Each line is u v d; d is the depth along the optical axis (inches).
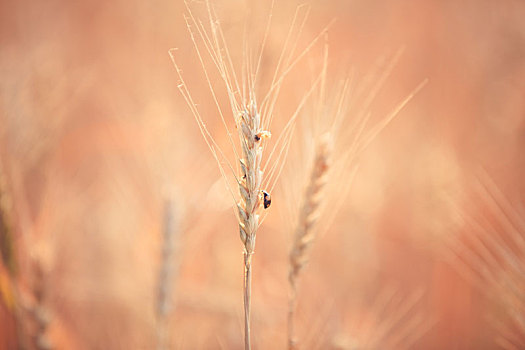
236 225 46.0
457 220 41.3
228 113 41.7
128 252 39.6
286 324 33.5
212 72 41.2
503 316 35.9
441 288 44.6
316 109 27.7
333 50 52.6
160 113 38.8
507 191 44.5
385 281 46.3
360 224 44.3
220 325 37.6
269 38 31.4
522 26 51.4
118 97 41.9
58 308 35.4
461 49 58.6
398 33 64.3
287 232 28.0
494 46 53.4
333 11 57.1
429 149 47.1
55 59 42.7
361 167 45.9
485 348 41.1
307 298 37.7
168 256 31.0
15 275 29.4
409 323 41.4
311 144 27.9
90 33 62.2
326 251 43.9
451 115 54.6
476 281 42.2
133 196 37.2
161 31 48.1
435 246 44.9
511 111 49.8
